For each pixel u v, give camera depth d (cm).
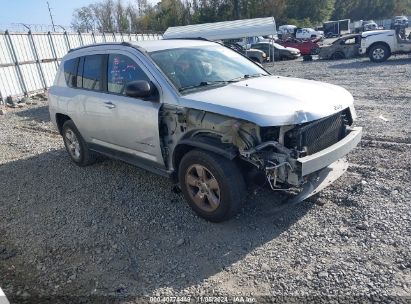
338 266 310
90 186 524
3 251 383
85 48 550
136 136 450
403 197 408
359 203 402
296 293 287
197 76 436
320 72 1667
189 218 411
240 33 2197
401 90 1028
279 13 6262
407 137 608
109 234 394
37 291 316
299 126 348
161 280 316
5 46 1450
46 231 414
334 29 5731
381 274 296
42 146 764
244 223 390
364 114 795
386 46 1823
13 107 1359
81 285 319
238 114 344
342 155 381
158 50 454
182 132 400
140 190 493
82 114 537
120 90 469
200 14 6306
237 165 368
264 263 325
